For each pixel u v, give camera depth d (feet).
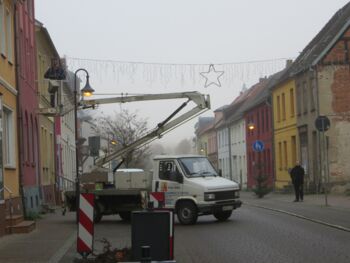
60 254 46.83
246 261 41.93
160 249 36.81
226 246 50.08
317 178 134.92
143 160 202.90
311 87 136.87
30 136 91.35
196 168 73.56
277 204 99.30
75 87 85.61
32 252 48.19
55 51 126.82
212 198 70.69
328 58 132.26
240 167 227.81
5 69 72.18
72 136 184.24
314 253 44.32
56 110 99.91
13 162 74.84
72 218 84.17
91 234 42.37
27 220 71.26
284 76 159.74
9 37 75.82
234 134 240.12
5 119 74.54
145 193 75.25
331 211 80.18
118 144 207.10
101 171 81.25
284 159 162.81
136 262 34.30
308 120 139.85
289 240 52.21
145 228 36.91
